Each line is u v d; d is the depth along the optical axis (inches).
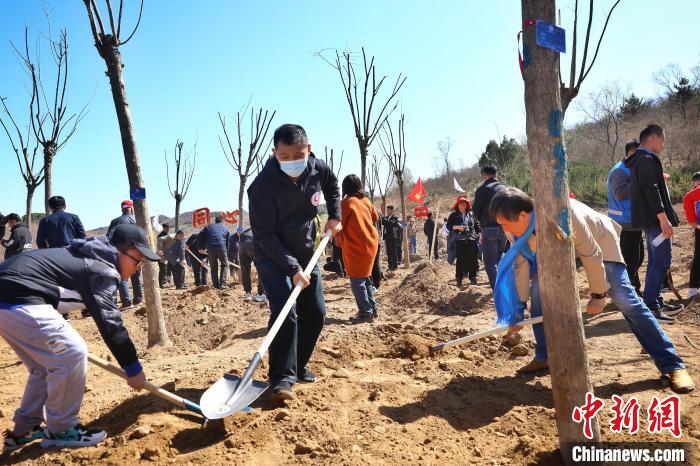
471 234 388.8
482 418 146.5
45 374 135.0
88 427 147.9
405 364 191.2
